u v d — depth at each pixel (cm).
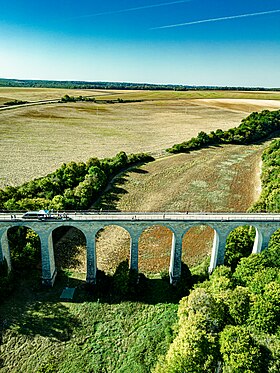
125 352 4969
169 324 5391
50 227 5722
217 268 5722
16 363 4744
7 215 5869
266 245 6128
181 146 14400
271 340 4075
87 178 9862
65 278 6359
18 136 15250
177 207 9375
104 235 7781
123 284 5888
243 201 9819
